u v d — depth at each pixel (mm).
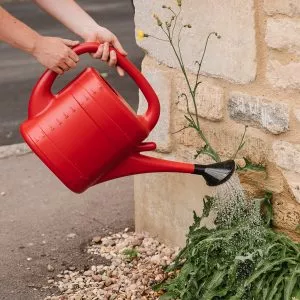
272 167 2477
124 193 3586
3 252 3051
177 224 2922
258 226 2441
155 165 2219
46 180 3797
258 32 2426
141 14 2854
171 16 2717
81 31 2275
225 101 2598
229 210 2479
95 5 9750
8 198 3588
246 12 2438
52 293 2746
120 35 7836
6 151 4293
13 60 6824
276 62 2393
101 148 2123
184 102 2762
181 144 2822
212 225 2742
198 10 2607
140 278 2799
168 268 2654
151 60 2873
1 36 2121
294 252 2354
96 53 2195
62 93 2158
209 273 2439
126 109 2125
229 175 2240
